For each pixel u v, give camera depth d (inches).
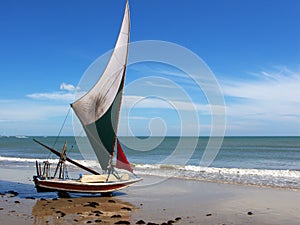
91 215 439.5
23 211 457.1
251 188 652.1
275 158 1664.6
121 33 566.6
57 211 455.8
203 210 474.0
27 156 1692.9
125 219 424.2
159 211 468.1
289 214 454.9
